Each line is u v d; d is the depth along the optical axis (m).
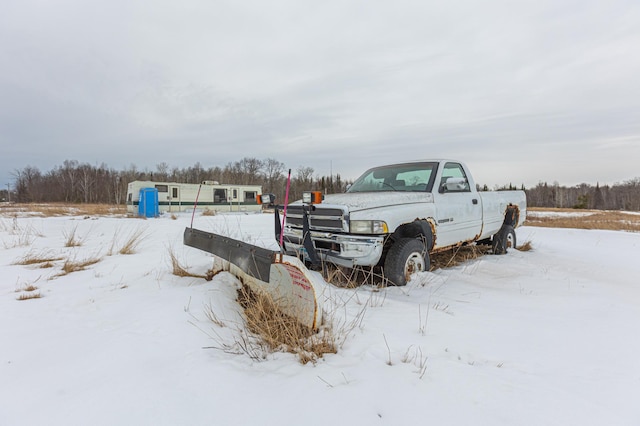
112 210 29.16
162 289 3.87
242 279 3.94
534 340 2.56
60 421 1.59
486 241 6.79
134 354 2.27
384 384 1.92
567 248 7.73
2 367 2.11
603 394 1.83
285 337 2.54
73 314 3.13
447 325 2.87
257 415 1.67
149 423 1.59
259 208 27.09
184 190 22.77
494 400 1.76
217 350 2.39
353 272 4.62
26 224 12.84
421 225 4.64
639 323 2.95
